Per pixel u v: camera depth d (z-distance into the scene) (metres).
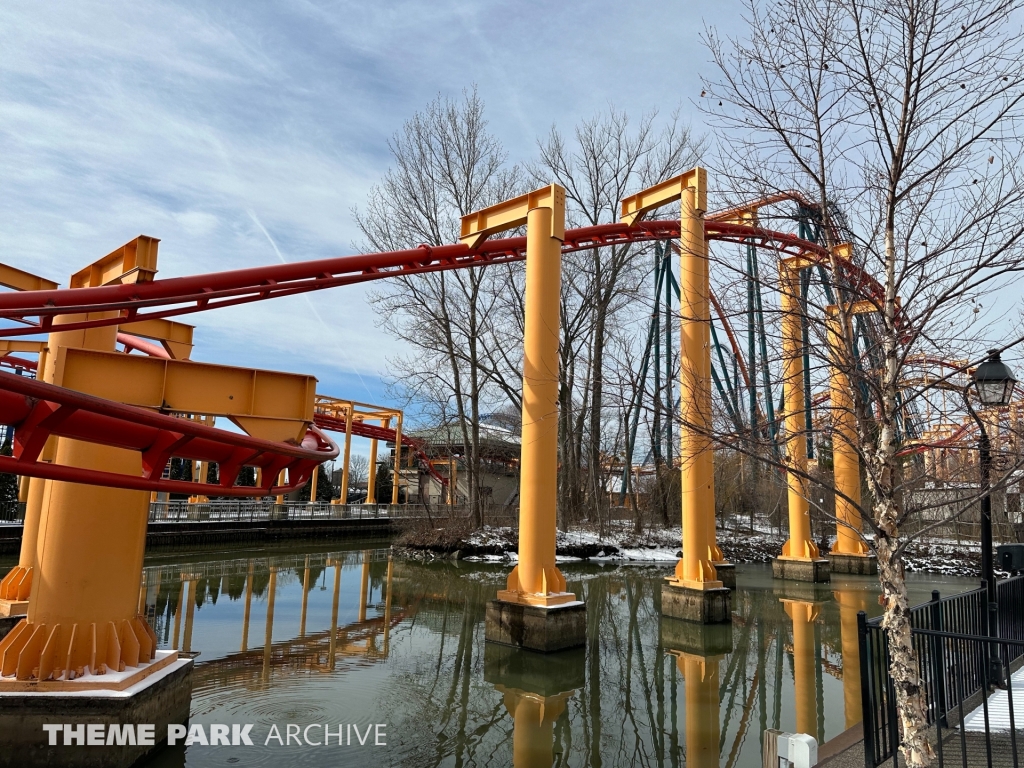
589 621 15.60
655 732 8.40
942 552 27.05
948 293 5.20
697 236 15.22
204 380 7.56
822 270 7.46
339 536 38.44
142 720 6.78
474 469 30.17
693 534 15.91
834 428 5.75
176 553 27.95
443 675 10.59
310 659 11.30
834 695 9.99
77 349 6.86
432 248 16.08
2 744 6.27
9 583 9.72
